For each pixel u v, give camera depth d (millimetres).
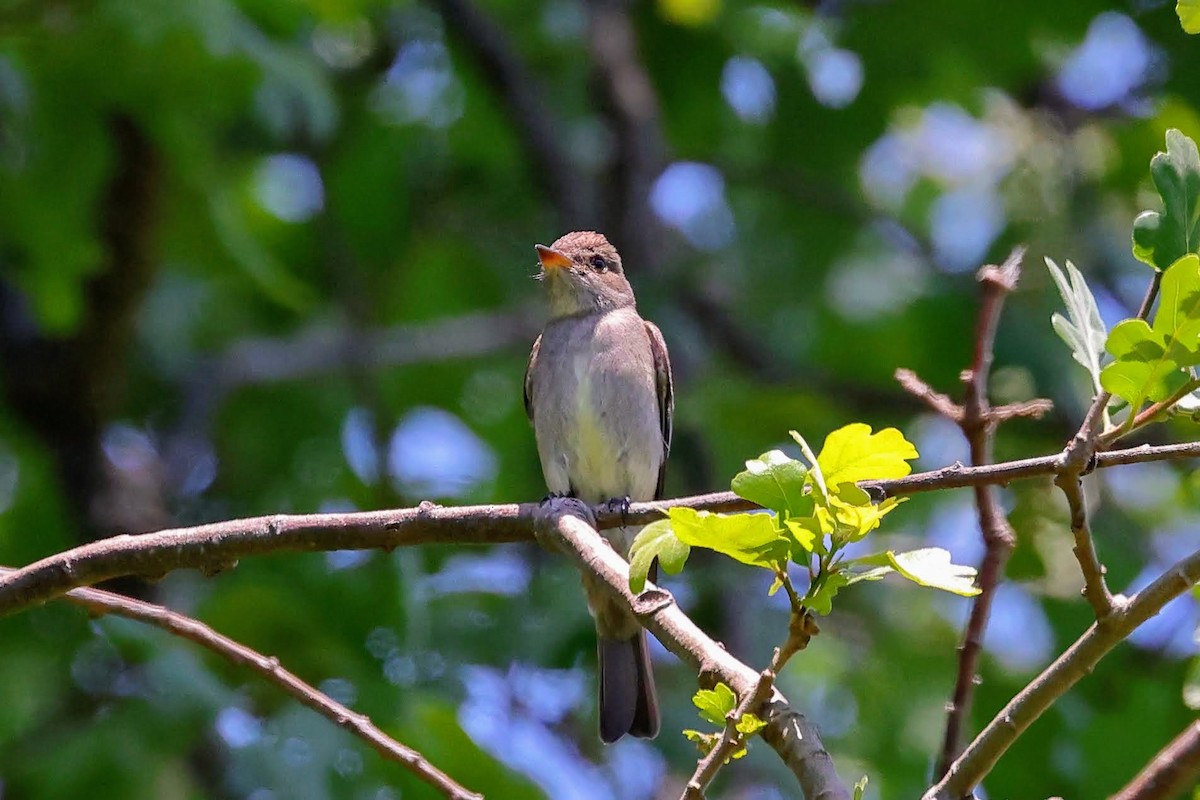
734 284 15445
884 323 15102
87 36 10656
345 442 14305
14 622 10320
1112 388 4887
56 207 11312
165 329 14000
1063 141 14242
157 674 8688
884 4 13859
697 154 15039
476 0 15055
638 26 14570
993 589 6387
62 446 12609
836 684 12789
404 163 14648
